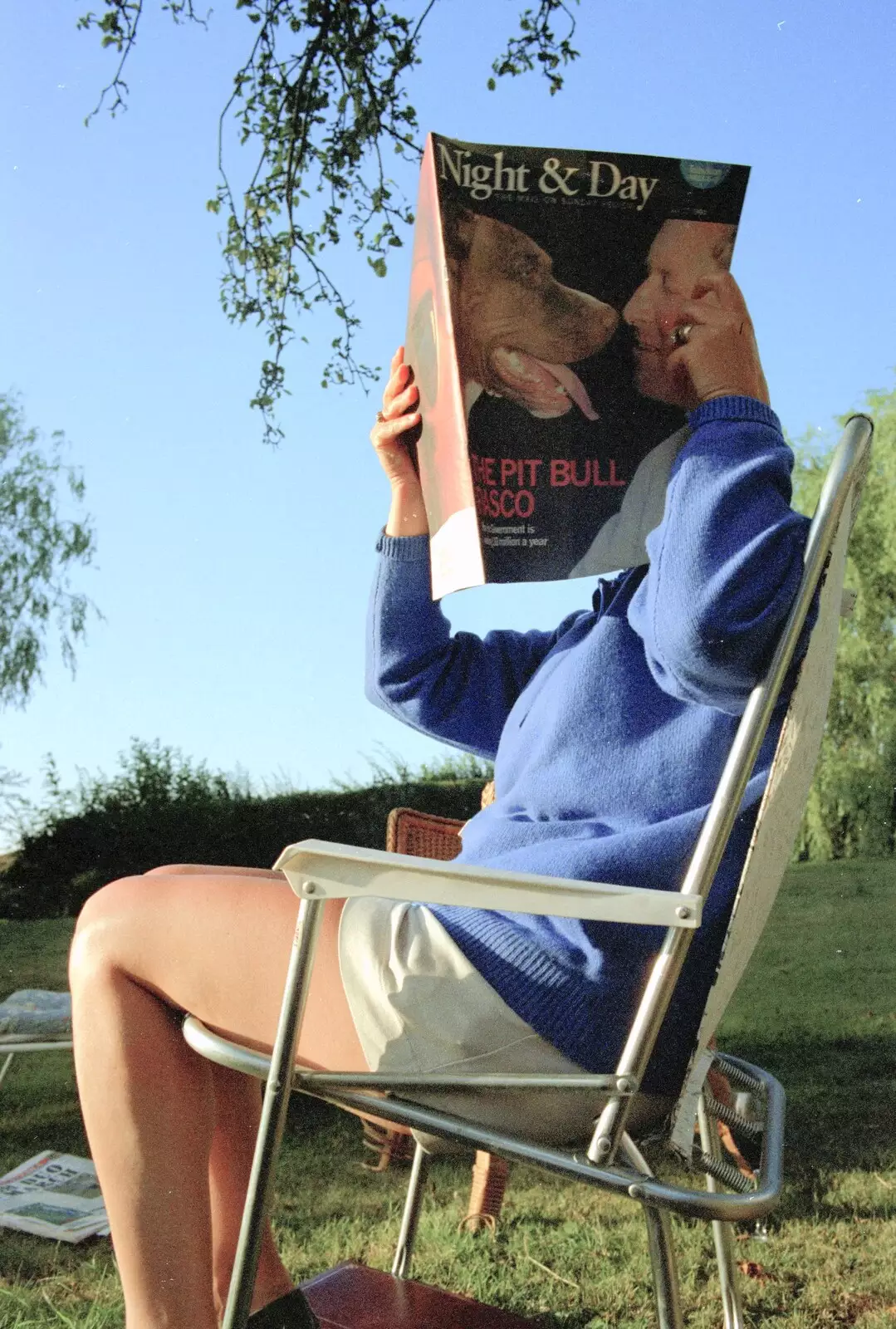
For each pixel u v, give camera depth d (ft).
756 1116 4.22
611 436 3.71
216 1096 4.05
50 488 47.44
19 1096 13.58
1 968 23.29
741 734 3.17
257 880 3.70
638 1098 3.45
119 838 29.84
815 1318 7.14
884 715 31.60
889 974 19.35
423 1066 3.40
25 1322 6.88
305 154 18.10
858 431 3.37
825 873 29.58
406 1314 4.83
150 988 3.58
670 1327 3.19
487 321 3.64
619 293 3.69
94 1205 9.03
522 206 3.61
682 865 3.53
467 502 3.36
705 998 3.49
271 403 18.99
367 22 17.31
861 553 31.96
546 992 3.37
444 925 3.49
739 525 3.37
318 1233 8.70
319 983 3.49
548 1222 8.82
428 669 4.94
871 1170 10.02
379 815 28.60
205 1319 3.29
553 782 3.85
